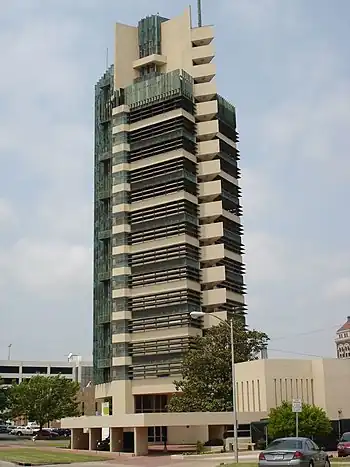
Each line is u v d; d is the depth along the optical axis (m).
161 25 95.81
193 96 90.50
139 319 83.25
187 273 81.62
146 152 88.31
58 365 167.75
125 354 82.75
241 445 52.16
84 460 45.97
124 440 60.19
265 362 57.06
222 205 87.88
